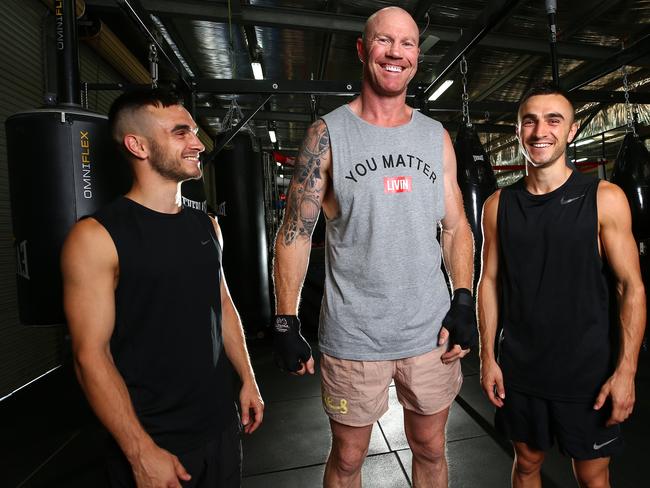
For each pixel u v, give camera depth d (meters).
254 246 4.30
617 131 6.90
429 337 1.31
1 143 3.19
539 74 5.54
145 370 0.98
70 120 1.48
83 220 0.94
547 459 1.96
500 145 10.10
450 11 3.82
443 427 1.40
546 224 1.28
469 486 1.81
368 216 1.24
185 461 1.02
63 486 1.98
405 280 1.27
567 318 1.25
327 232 1.37
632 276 1.19
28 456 2.25
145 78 5.61
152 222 1.01
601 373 1.23
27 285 1.50
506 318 1.38
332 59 5.16
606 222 1.22
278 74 5.76
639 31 4.07
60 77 1.61
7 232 3.25
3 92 3.20
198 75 5.81
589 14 3.75
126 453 0.89
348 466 1.37
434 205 1.29
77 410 2.85
